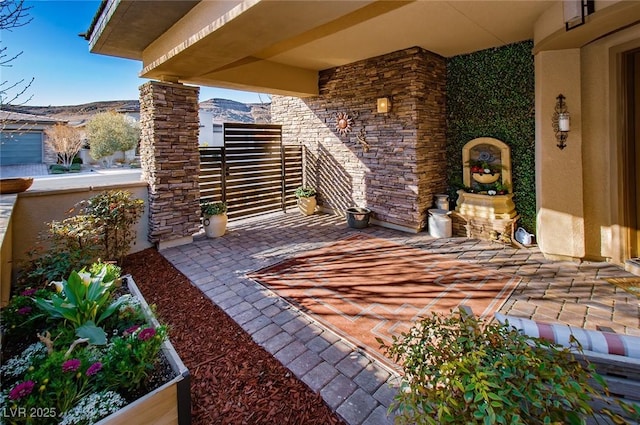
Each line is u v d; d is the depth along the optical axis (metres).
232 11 3.03
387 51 5.53
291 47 5.27
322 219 6.89
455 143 5.96
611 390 1.34
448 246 5.07
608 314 3.01
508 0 3.59
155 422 1.67
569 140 4.16
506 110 5.26
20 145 11.62
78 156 13.55
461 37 4.78
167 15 3.86
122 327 2.31
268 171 7.06
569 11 3.27
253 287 3.75
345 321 3.01
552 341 1.38
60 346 2.02
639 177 3.94
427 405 1.18
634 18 3.11
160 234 4.98
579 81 4.03
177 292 3.63
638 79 3.80
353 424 1.88
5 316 2.24
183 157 5.16
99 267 2.95
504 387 1.12
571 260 4.32
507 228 5.04
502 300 3.34
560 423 0.98
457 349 1.35
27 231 3.95
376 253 4.83
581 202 4.18
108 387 1.73
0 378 1.77
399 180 5.88
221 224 5.70
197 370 2.34
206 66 4.50
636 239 4.01
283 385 2.19
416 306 3.27
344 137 6.75
